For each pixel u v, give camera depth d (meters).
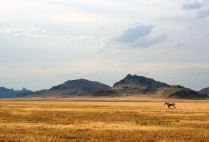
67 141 26.75
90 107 91.94
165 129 35.41
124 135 30.44
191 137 29.44
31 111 66.56
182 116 55.53
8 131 32.31
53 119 46.81
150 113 63.66
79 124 39.53
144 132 32.72
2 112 61.38
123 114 59.22
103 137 29.12
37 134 30.41
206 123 42.62
